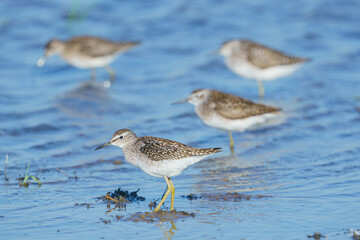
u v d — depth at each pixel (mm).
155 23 28422
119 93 20906
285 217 10852
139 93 20969
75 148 15430
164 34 27359
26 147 15328
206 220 10797
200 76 22750
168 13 29562
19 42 25625
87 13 29234
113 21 28625
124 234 10156
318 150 15406
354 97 20359
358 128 17312
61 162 14359
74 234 10133
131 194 12219
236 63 21812
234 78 23312
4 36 26047
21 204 11523
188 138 16547
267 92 21656
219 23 28547
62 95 20328
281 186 12664
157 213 11117
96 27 27875
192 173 13789
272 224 10547
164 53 25359
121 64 24422
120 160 14664
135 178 13445
